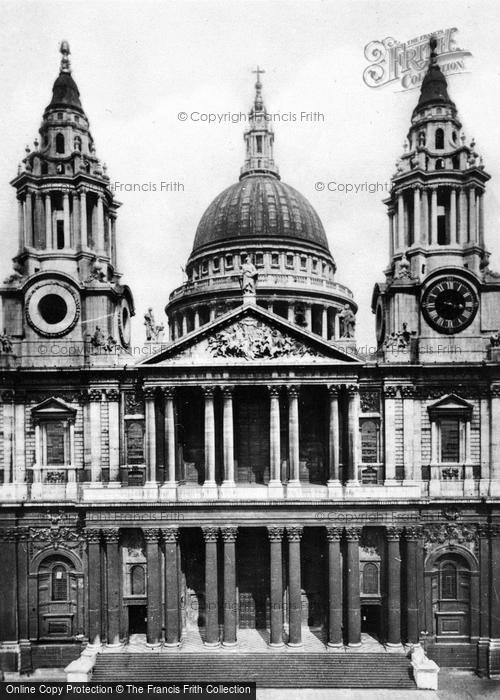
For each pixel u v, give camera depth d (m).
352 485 47.09
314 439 50.31
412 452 47.94
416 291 49.44
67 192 51.72
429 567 47.72
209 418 47.38
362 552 47.66
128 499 46.50
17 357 49.22
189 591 50.34
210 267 75.19
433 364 47.88
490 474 47.66
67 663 47.81
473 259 50.12
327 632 47.16
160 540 46.84
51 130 52.22
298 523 46.31
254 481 50.34
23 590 47.91
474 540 47.66
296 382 47.38
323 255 77.06
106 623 46.44
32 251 50.94
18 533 48.03
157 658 44.72
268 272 72.12
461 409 47.94
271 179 80.12
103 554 46.88
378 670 43.59
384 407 48.19
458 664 47.09
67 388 48.88
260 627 50.25
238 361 47.38
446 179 51.03
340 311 75.56
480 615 47.25
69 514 48.19
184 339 47.19
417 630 45.88
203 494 46.78
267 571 50.50
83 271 50.97
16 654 47.25
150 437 47.31
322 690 42.03
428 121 52.06
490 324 49.19
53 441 49.16
